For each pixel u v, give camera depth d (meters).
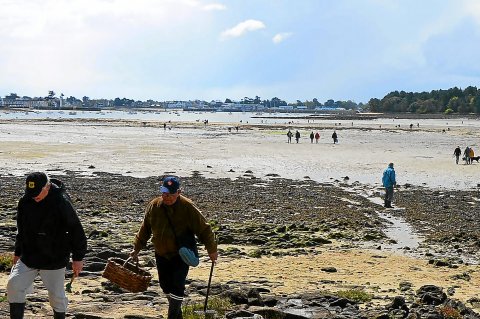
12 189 35.38
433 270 17.89
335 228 25.41
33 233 6.60
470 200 35.47
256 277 15.34
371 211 30.47
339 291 13.27
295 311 10.44
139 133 105.44
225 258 18.30
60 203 6.62
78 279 12.70
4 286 11.40
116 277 7.55
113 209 28.98
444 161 59.59
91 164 52.47
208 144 79.12
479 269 18.30
